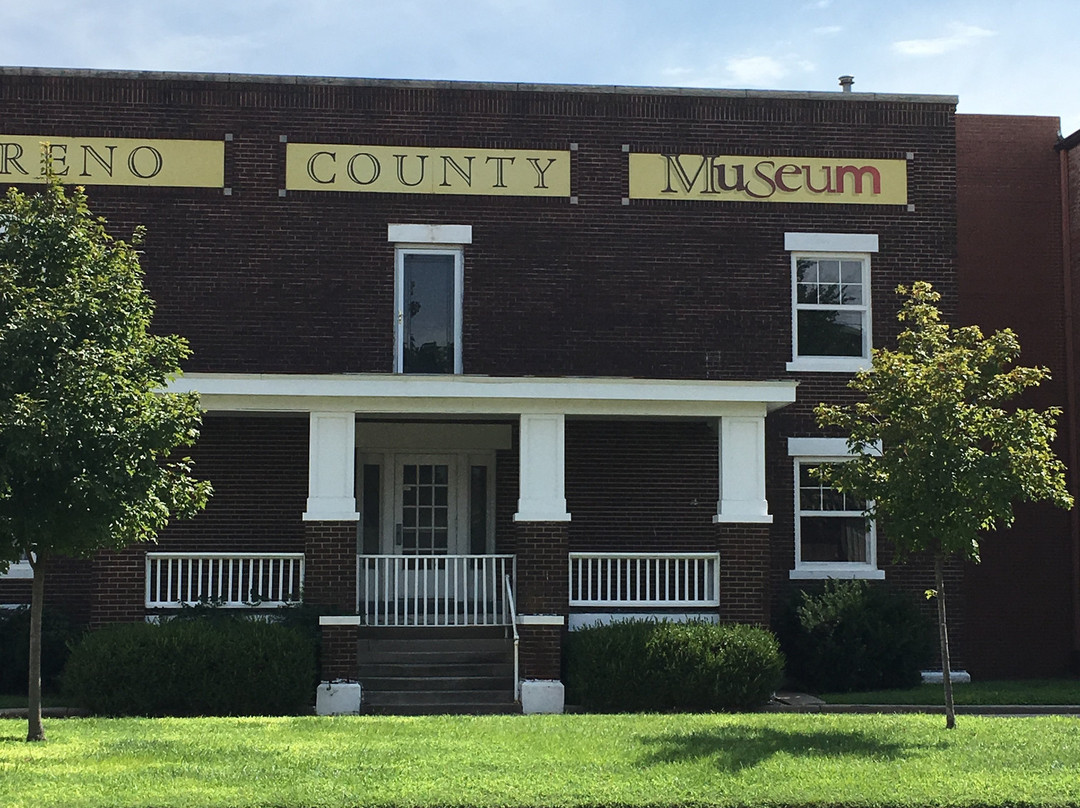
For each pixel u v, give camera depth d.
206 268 20.72
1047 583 23.94
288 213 20.92
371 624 19.25
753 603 18.69
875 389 14.18
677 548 21.44
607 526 21.38
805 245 21.83
